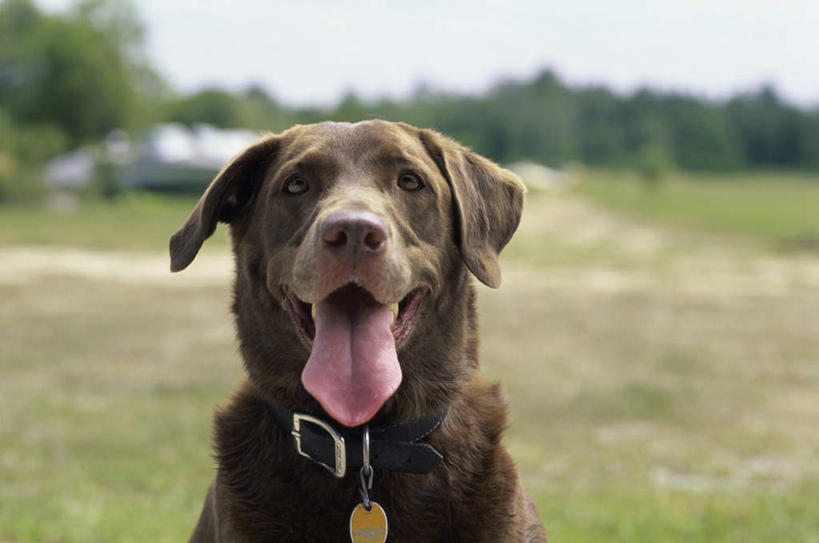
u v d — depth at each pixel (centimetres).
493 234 421
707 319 1759
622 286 2241
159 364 1345
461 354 403
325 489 368
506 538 379
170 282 2272
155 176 5956
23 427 1009
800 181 13012
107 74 6488
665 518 706
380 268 346
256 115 10775
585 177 11950
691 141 15062
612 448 952
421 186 392
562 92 15062
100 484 823
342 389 348
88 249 2956
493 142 13250
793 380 1262
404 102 12756
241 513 373
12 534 668
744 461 911
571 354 1434
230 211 424
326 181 383
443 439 388
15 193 4806
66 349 1444
